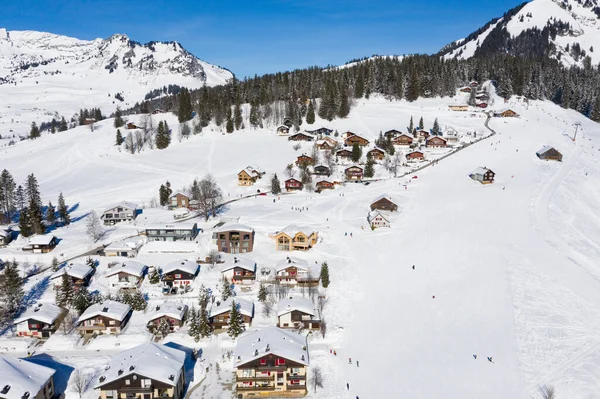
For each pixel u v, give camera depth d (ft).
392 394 175.63
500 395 172.14
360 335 217.15
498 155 492.95
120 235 334.44
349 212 370.12
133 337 220.64
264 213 372.99
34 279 273.95
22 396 160.66
